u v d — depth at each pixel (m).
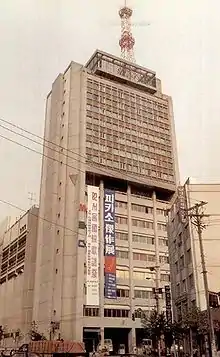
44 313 69.94
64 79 88.69
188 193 47.34
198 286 41.62
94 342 67.38
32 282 85.25
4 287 103.12
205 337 36.91
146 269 77.44
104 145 81.94
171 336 43.12
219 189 47.06
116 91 90.12
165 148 90.81
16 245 99.56
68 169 77.00
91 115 83.56
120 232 78.31
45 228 78.56
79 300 65.19
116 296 71.50
